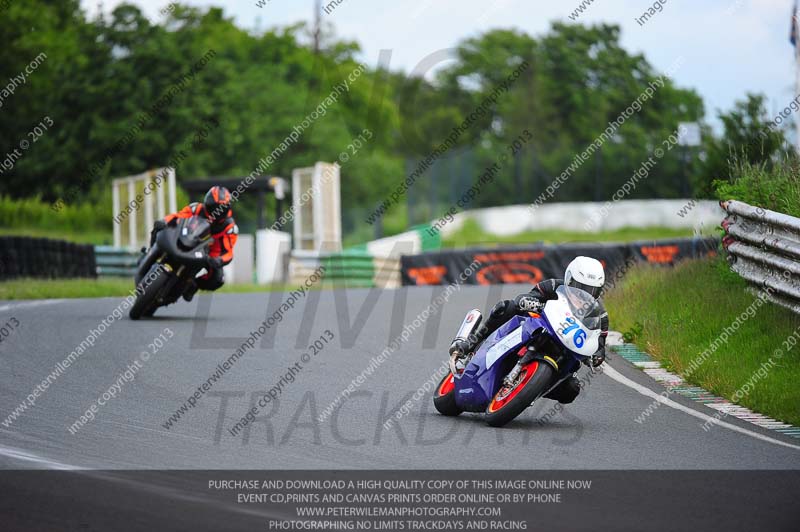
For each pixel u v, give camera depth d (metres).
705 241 51.94
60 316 51.00
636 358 39.59
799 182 44.06
